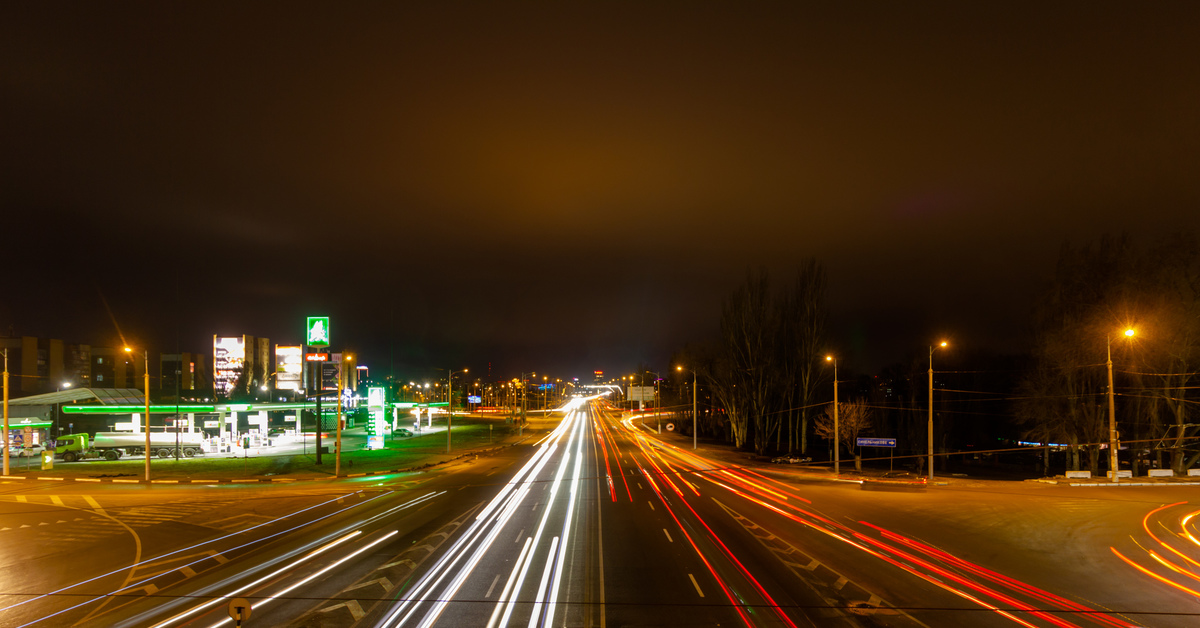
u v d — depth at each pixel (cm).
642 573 1853
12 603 1606
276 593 1664
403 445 7438
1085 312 4678
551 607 1538
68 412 6194
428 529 2541
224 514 2938
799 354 6900
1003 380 6919
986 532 2491
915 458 6312
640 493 3647
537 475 4625
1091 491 3762
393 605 1555
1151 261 4528
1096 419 4672
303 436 8312
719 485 4066
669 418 13738
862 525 2638
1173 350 4397
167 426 7350
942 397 6488
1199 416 4588
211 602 1593
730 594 1642
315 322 5869
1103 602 1580
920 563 1978
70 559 2078
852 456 6425
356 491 3766
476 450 6819
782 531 2500
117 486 4047
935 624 1420
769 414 7069
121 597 1648
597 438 8844
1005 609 1523
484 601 1586
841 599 1602
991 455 7150
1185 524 2662
